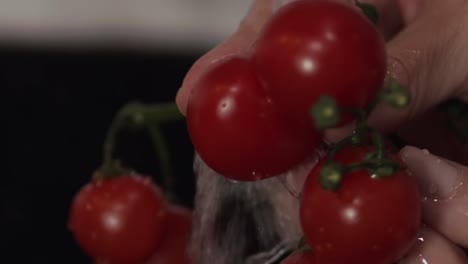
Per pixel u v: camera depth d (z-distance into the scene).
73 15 0.80
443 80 0.35
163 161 0.46
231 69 0.27
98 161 0.62
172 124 0.61
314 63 0.25
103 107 0.64
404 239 0.27
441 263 0.33
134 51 0.67
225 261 0.36
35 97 0.63
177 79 0.66
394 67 0.33
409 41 0.34
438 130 0.40
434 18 0.35
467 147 0.40
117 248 0.40
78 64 0.65
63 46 0.66
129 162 0.61
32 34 0.73
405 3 0.44
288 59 0.25
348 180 0.27
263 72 0.26
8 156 0.62
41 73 0.64
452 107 0.38
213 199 0.35
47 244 0.61
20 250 0.61
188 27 0.82
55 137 0.63
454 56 0.35
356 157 0.27
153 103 0.65
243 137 0.27
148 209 0.40
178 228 0.42
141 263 0.41
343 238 0.27
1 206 0.61
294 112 0.26
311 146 0.28
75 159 0.62
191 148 0.61
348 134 0.29
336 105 0.24
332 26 0.25
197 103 0.27
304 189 0.27
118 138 0.61
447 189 0.33
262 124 0.27
